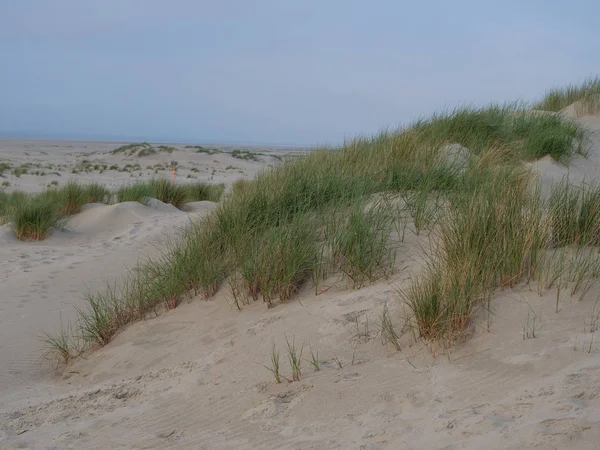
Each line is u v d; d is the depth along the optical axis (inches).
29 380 203.9
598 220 198.8
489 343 150.9
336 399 140.7
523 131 442.6
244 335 191.8
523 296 168.1
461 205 227.6
